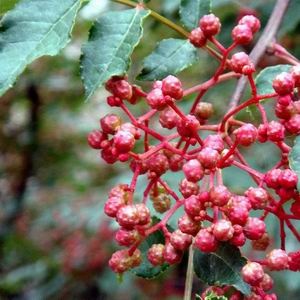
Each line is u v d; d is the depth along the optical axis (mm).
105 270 444
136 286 444
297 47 298
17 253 496
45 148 529
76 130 538
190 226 146
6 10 173
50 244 490
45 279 463
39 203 522
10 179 533
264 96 158
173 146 160
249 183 267
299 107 157
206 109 176
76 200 482
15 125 527
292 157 147
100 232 435
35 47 154
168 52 181
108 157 162
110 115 161
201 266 154
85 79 156
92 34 160
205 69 364
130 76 396
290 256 156
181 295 443
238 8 294
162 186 169
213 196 143
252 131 148
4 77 149
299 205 151
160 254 156
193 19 188
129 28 161
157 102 155
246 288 151
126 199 153
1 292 471
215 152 146
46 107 512
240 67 160
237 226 144
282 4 201
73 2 159
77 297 464
